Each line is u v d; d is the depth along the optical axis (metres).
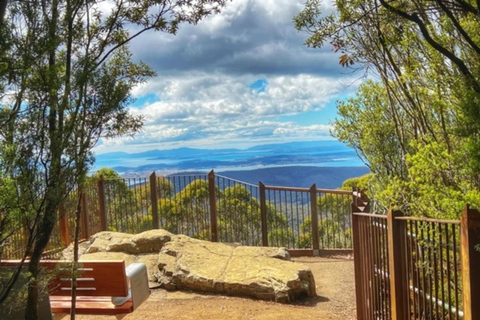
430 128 4.23
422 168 3.98
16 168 2.38
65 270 3.11
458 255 3.43
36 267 2.67
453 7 2.93
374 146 7.07
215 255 7.06
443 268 3.31
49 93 2.52
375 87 7.08
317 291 6.50
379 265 4.24
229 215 9.76
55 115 2.62
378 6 3.53
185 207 9.80
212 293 6.14
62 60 2.79
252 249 7.46
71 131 2.66
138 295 4.07
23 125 2.44
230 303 5.70
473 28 3.15
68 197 2.78
